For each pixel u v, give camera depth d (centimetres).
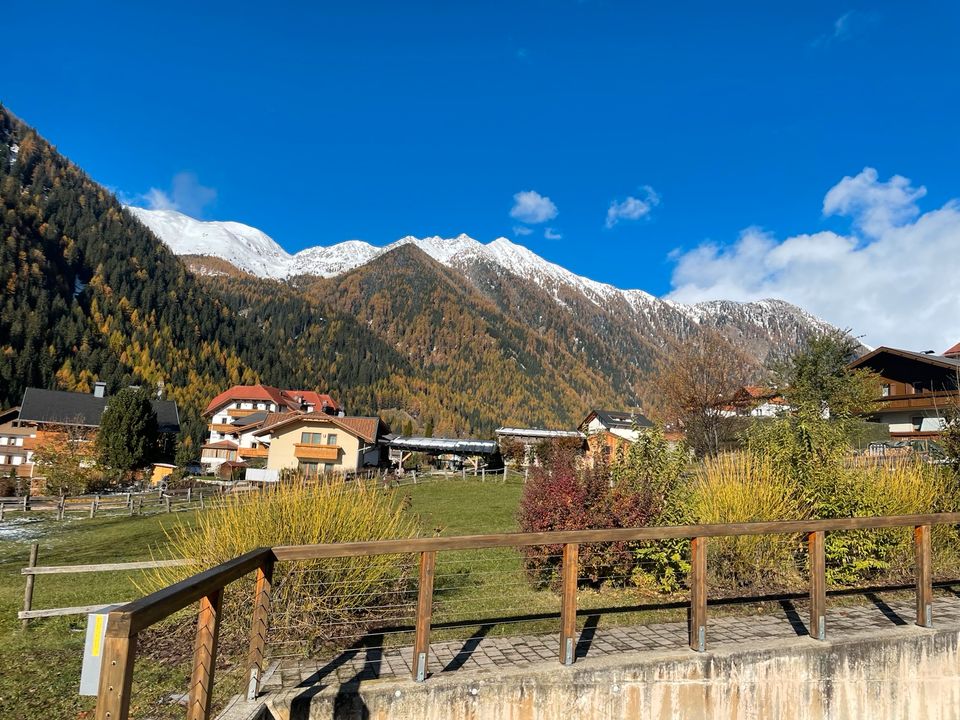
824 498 861
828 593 792
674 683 538
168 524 2044
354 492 738
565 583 529
